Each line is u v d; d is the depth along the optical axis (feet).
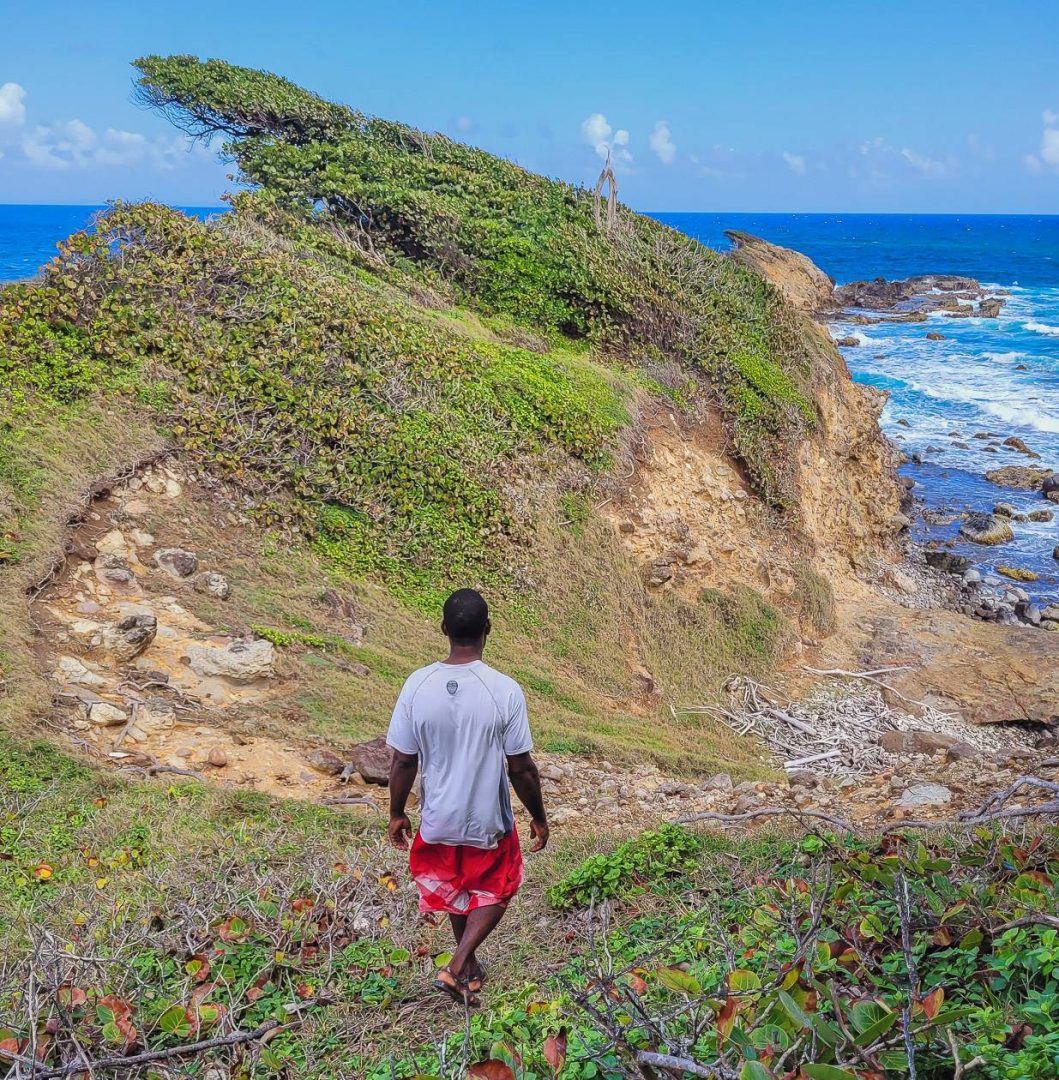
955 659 56.70
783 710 49.14
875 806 28.17
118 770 26.40
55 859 21.40
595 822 28.45
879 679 54.13
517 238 65.77
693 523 55.93
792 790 32.17
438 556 43.52
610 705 43.45
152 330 42.04
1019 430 115.34
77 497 34.73
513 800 30.22
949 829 19.48
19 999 14.06
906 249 400.47
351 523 42.06
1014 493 96.37
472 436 48.32
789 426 65.31
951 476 100.99
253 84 66.74
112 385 39.22
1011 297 226.58
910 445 110.42
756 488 61.26
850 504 73.15
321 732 31.32
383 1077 13.15
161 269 44.21
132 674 30.66
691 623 51.65
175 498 37.73
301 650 34.86
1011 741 49.32
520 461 49.37
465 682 13.41
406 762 13.64
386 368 48.16
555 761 34.37
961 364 148.15
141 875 20.08
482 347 54.80
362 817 25.93
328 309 48.37
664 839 21.61
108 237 43.62
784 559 59.52
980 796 26.96
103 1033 12.87
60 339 39.32
